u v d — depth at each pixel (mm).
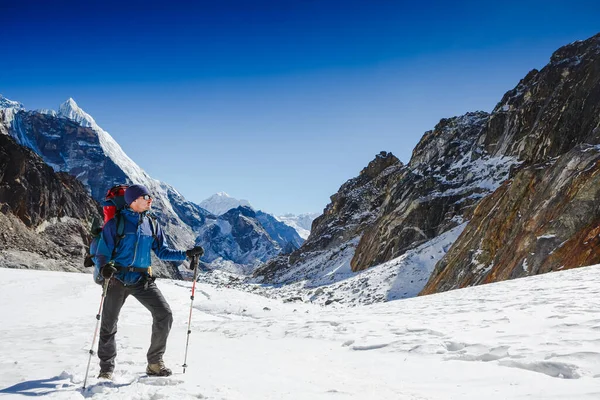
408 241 54250
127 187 4863
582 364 4340
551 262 22875
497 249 30734
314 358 6387
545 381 4039
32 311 18281
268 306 24625
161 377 4426
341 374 5137
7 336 9734
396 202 67750
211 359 6012
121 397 3643
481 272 30172
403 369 5297
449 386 4332
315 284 62188
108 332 4594
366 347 6969
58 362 5605
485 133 61906
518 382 4137
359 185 111375
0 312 17797
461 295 14961
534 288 12430
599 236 20844
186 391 3875
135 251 4691
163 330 4695
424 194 60750
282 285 74250
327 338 8500
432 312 10781
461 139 70938
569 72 52625
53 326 13148
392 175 90062
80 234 99250
